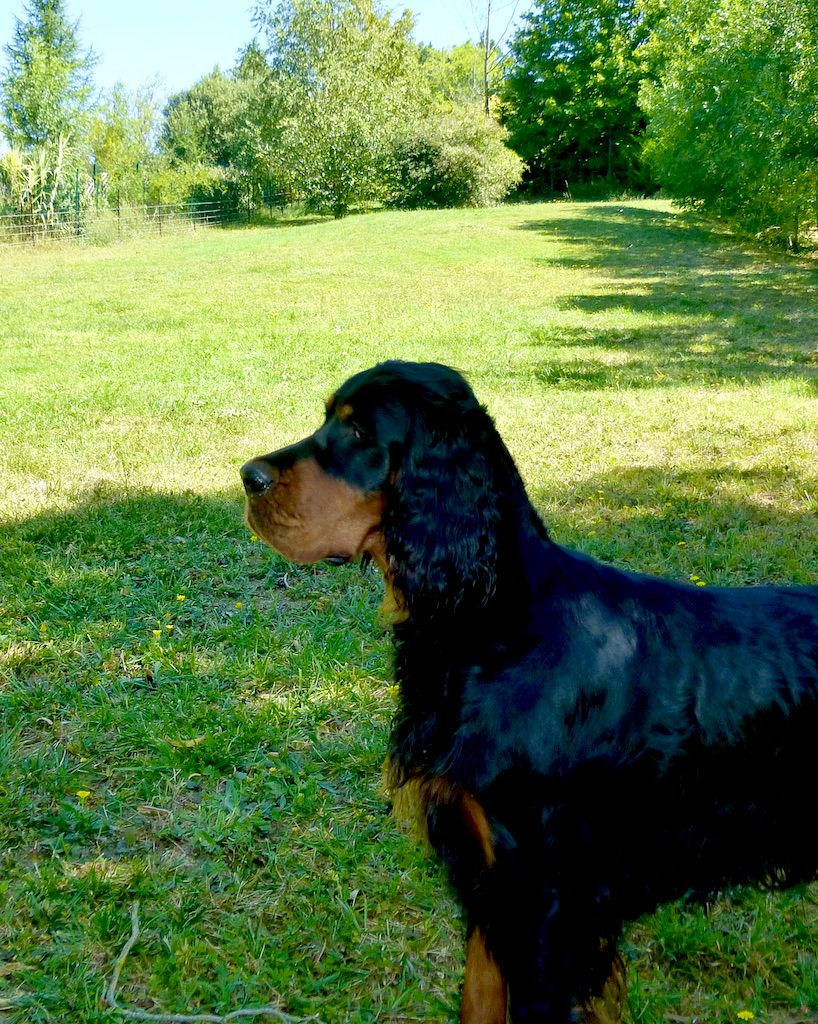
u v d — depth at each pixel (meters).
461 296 7.86
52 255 13.19
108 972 1.33
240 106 23.58
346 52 18.42
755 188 9.84
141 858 1.51
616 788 1.12
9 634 2.11
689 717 1.12
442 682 1.12
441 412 1.12
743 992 1.33
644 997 1.30
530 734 1.09
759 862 1.18
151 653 2.02
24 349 5.94
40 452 3.58
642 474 3.14
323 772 1.71
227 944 1.36
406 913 1.44
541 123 23.59
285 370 5.09
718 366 4.92
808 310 6.71
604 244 11.41
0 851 1.51
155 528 2.72
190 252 12.58
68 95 18.05
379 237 12.98
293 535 1.15
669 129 11.91
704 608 1.17
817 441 3.45
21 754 1.73
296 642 2.06
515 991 1.10
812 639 1.16
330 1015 1.27
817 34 8.77
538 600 1.13
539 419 3.88
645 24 21.92
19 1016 1.26
